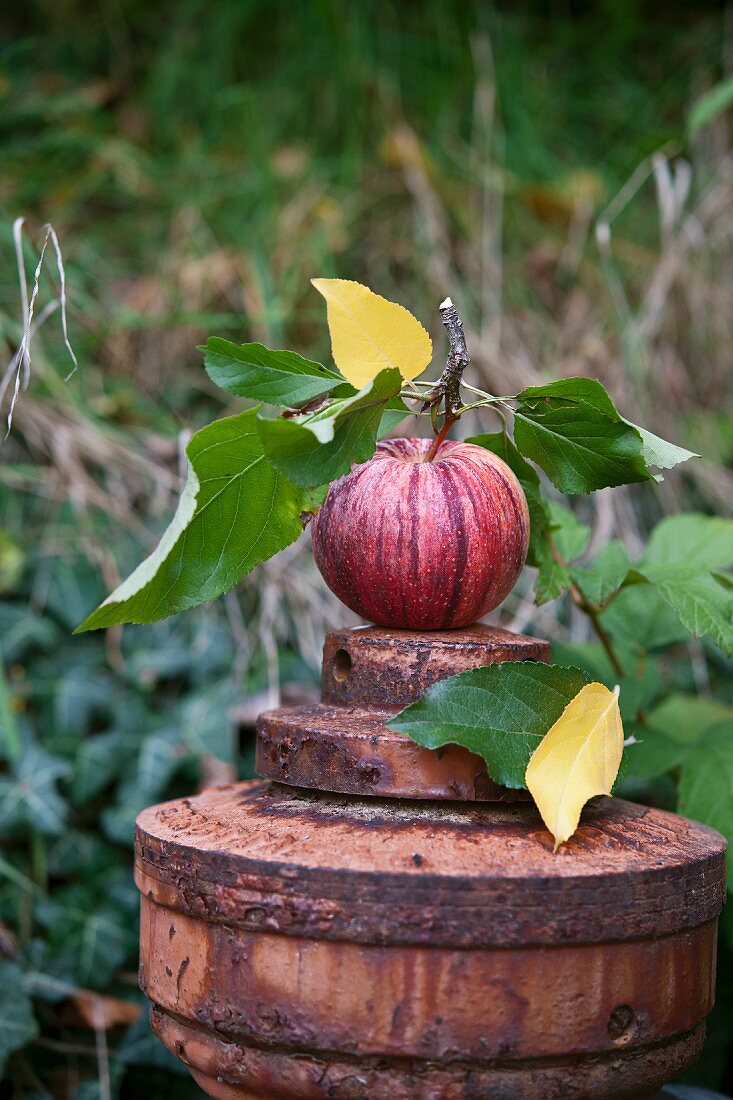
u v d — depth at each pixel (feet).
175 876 2.62
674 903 2.59
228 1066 2.60
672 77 6.20
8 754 3.76
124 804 3.75
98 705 3.88
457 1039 2.52
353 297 2.70
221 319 4.69
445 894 2.51
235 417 2.62
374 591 2.72
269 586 4.10
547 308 5.31
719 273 5.41
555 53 6.44
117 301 5.02
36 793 3.72
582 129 6.17
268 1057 2.57
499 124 5.75
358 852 2.56
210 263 5.11
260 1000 2.55
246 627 4.16
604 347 4.95
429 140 5.78
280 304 4.87
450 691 2.64
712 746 3.20
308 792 2.73
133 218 5.49
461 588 2.70
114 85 6.07
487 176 5.45
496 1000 2.52
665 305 5.19
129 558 4.17
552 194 5.43
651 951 2.58
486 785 2.65
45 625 3.98
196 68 6.06
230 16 6.11
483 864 2.54
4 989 3.47
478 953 2.52
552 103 6.13
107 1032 3.64
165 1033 2.68
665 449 2.76
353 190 5.47
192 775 3.80
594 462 2.77
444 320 2.72
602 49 6.33
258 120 5.65
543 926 2.52
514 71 5.99
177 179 5.55
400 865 2.53
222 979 2.58
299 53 6.04
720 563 3.29
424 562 2.68
